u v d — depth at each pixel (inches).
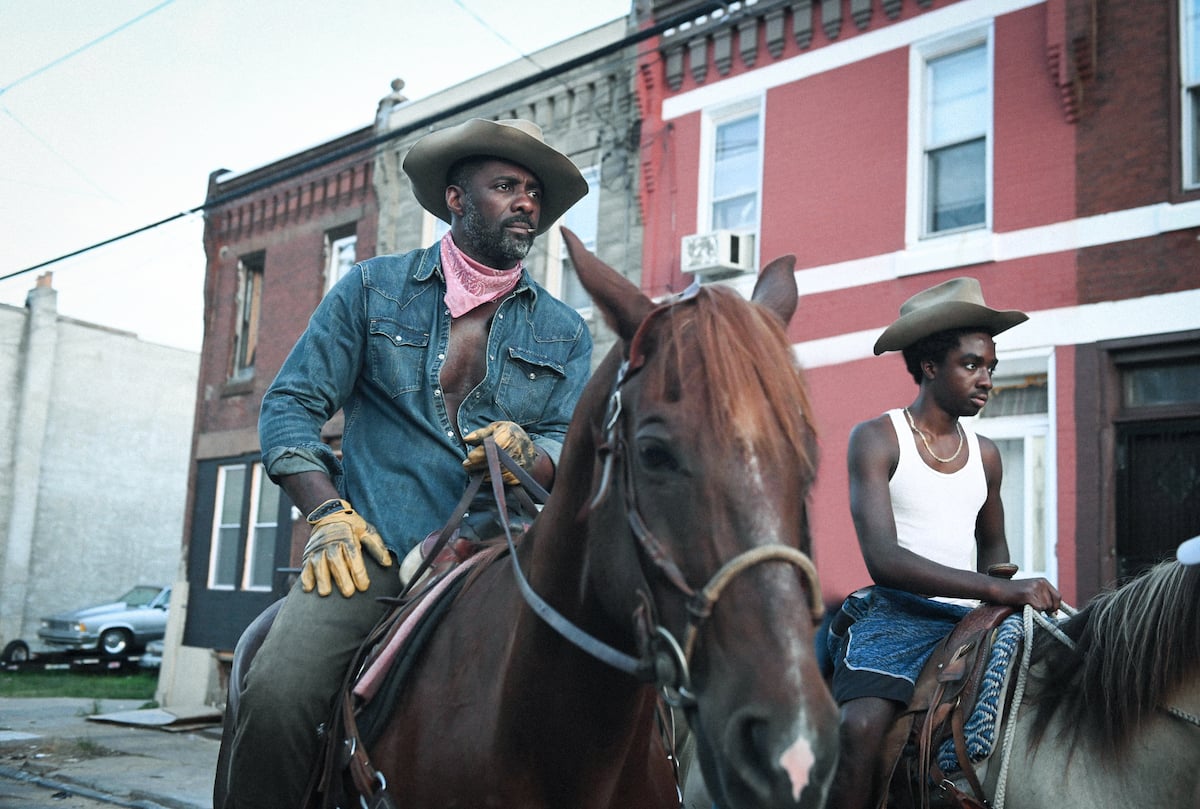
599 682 78.2
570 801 81.5
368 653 97.7
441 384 112.6
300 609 99.3
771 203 425.1
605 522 70.9
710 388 63.3
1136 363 331.9
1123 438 329.1
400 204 583.5
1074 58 344.5
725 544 60.7
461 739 85.2
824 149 411.8
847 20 411.2
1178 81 327.0
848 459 131.8
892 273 385.4
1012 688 113.7
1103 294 334.0
